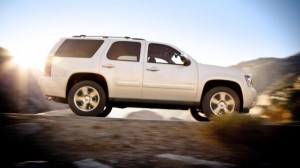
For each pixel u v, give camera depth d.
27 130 4.51
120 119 5.52
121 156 3.69
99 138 4.35
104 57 6.89
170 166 3.41
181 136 4.59
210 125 5.00
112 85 6.80
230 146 4.22
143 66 6.86
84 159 3.54
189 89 6.86
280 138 4.55
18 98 31.00
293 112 12.58
